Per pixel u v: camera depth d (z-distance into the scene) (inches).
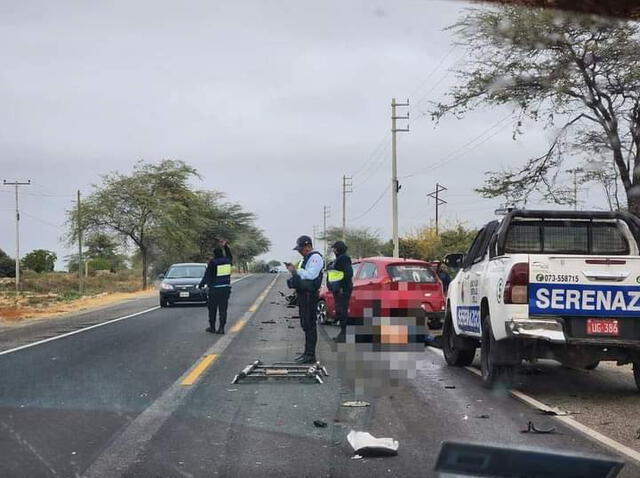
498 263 378.0
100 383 390.6
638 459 247.4
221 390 369.1
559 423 303.3
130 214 1982.0
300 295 451.2
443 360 496.4
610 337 350.0
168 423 297.1
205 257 2952.8
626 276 351.3
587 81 748.6
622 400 355.6
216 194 3459.6
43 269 3398.1
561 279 351.6
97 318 878.4
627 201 766.5
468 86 801.6
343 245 500.1
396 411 322.7
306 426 293.1
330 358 477.1
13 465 239.8
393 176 1818.4
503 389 378.9
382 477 226.2
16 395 356.2
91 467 237.6
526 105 788.6
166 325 746.2
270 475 229.0
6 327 801.6
